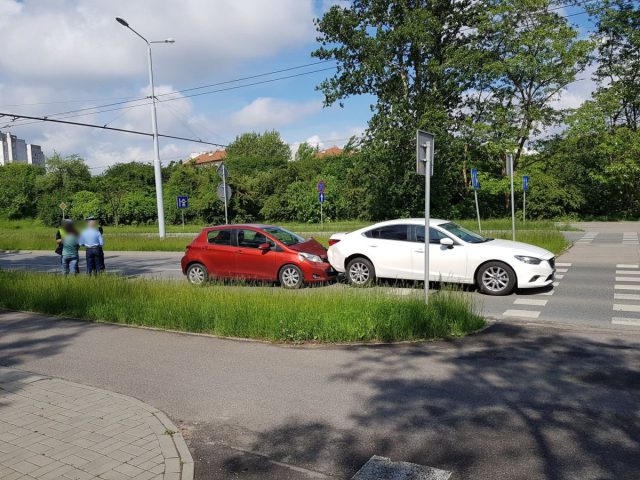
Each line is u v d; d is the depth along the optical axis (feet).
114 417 14.84
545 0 113.39
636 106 123.44
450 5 113.91
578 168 126.72
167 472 11.63
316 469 12.03
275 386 17.54
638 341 22.00
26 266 67.82
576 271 42.63
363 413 15.11
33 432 13.82
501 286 33.91
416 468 11.88
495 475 11.47
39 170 232.94
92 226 45.29
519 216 128.57
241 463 12.39
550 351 20.80
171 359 21.04
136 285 33.14
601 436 13.19
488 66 115.03
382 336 23.06
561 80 116.78
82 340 24.66
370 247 38.42
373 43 108.47
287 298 26.99
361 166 123.54
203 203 171.83
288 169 179.22
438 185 120.98
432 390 16.78
